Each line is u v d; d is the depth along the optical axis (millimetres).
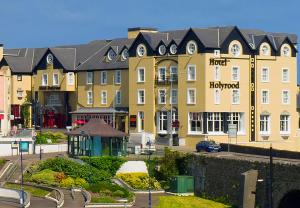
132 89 145500
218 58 135000
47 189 100188
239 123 136750
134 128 145125
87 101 158125
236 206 93375
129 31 160750
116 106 152125
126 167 111125
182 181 102688
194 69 135875
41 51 174375
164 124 140750
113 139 117750
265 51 139750
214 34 136875
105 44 162500
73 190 99688
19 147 120938
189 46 136500
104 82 155000
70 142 120750
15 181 106750
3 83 147125
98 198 93188
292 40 149375
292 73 142500
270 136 139375
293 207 88375
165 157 109438
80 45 168250
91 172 108188
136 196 100062
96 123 119875
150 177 109375
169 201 96000
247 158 94750
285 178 85625
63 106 162875
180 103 137500
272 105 140000
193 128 136000
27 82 169875
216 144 117062
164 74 140750
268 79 139750
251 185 89500
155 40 143625
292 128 142375
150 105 142375
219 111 134875
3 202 94000
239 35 137000
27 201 90188
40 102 166375
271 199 86625
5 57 170500
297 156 91625
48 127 164125
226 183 96562
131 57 145750
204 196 100562
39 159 117562
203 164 101750
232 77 136375
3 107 146750
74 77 161375
